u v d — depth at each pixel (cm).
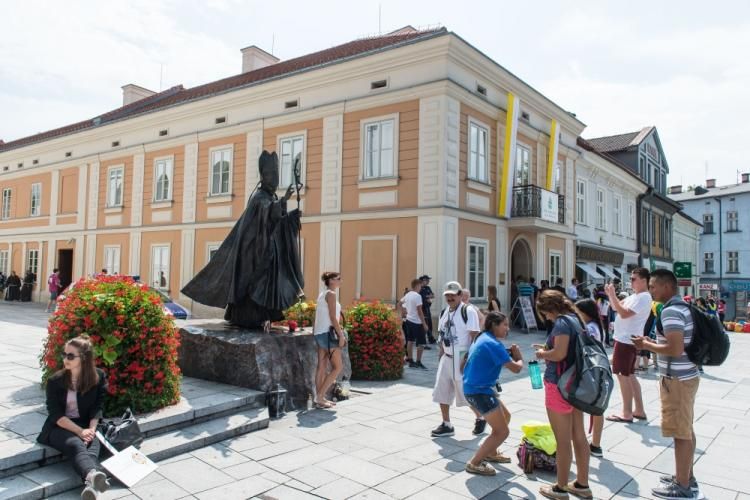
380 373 888
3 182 2908
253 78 2130
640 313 664
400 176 1491
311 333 741
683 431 430
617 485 460
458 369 580
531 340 1479
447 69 1441
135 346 539
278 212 739
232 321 782
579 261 2255
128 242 2217
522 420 658
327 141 1639
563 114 2038
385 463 495
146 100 2800
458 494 430
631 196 2953
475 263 1543
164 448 488
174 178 2061
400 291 1467
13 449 425
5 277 2806
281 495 419
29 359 850
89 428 440
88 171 2420
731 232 4591
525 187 1698
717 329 425
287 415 651
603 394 403
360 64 1567
